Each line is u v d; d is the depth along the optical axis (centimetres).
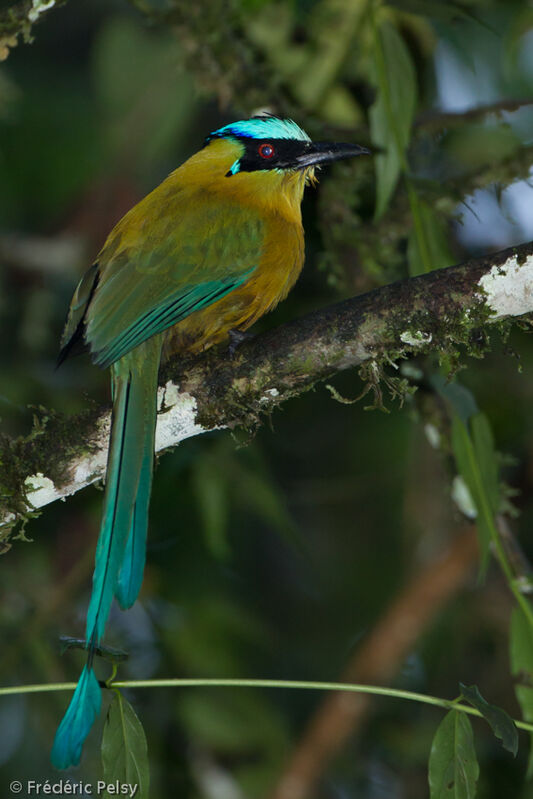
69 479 702
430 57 1129
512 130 1112
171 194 894
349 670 1112
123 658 623
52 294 1236
